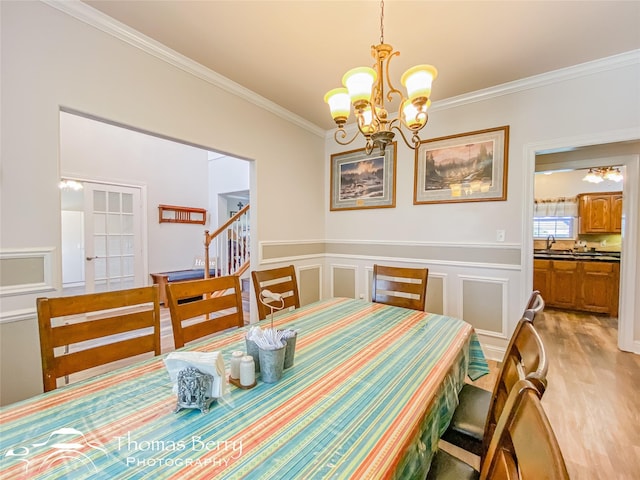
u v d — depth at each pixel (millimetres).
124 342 1267
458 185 2885
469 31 1897
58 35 1652
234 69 2375
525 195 2562
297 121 3367
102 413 841
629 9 1691
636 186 2746
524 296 2588
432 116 3010
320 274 3816
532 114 2518
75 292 4387
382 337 1422
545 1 1640
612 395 2113
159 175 5230
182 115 2248
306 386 985
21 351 1566
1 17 1479
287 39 1999
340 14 1757
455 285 2936
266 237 3047
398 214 3287
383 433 753
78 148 4258
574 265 4328
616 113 2203
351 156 3652
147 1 1668
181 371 887
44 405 878
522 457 533
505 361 1035
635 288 2793
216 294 4164
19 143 1539
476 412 1268
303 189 3518
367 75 1333
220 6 1703
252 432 759
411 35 1936
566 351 2891
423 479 819
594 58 2203
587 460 1531
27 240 1568
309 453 685
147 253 5035
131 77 1955
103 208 4512
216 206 5980
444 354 1226
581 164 2984
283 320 1691
